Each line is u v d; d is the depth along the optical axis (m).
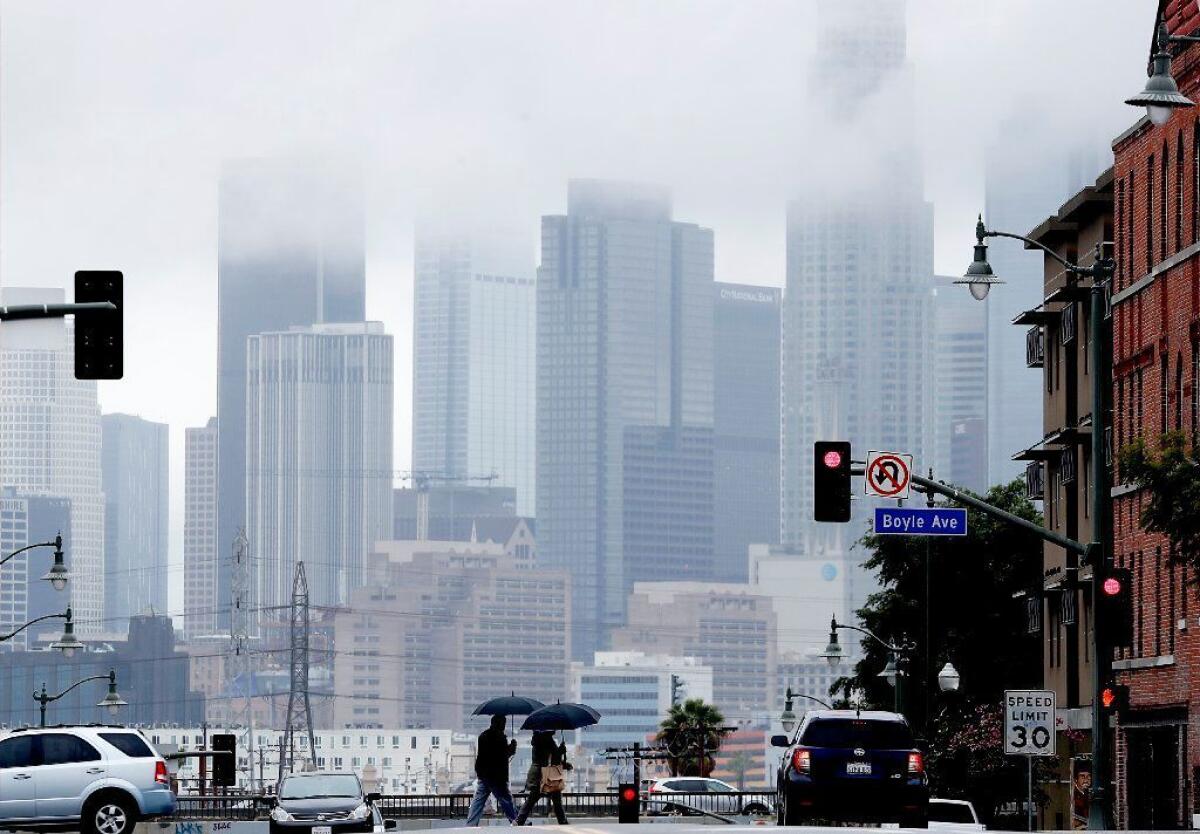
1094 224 166.50
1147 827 136.38
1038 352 182.00
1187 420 133.88
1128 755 143.88
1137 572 143.88
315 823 113.00
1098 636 95.69
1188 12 134.12
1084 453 169.25
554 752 109.94
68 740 94.75
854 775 85.25
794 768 85.88
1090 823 95.00
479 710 114.50
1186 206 135.50
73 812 93.88
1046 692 102.12
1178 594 135.00
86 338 78.75
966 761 190.88
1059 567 175.25
